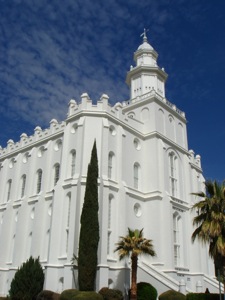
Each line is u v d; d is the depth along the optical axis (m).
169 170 39.94
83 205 27.33
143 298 26.78
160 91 47.41
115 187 33.03
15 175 42.53
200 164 50.00
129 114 43.69
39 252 34.59
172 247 34.41
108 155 33.62
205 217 23.03
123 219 32.12
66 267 27.36
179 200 39.22
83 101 34.91
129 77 48.91
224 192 22.66
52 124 40.41
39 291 28.17
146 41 51.62
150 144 39.41
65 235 30.47
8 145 46.66
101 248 28.31
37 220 35.72
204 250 40.53
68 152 34.09
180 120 46.41
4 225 40.00
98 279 26.98
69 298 24.03
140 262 32.19
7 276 37.22
